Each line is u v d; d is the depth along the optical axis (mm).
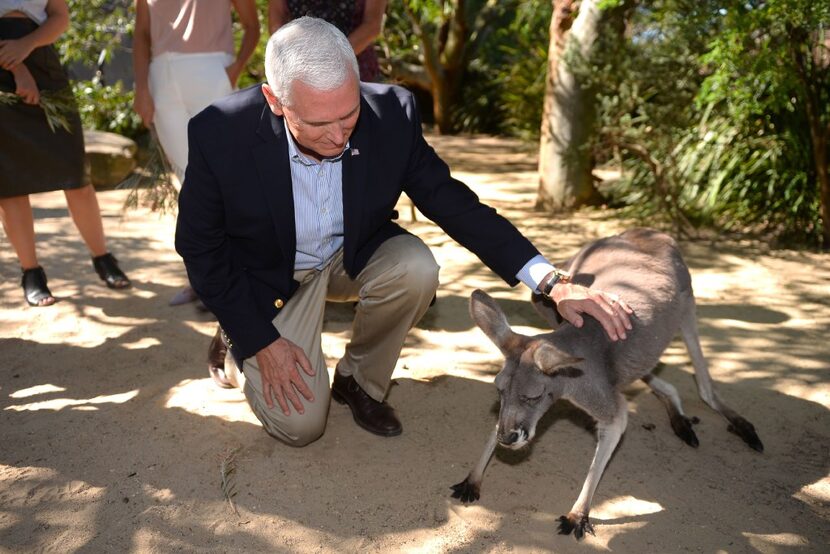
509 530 2951
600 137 6762
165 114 4508
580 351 3035
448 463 3371
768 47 5492
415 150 3148
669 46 6215
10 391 3863
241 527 2941
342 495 3135
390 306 3322
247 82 9648
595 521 3014
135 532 2898
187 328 4578
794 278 5371
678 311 3408
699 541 2906
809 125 6023
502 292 5145
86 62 9023
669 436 3615
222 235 3090
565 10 6633
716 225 6512
